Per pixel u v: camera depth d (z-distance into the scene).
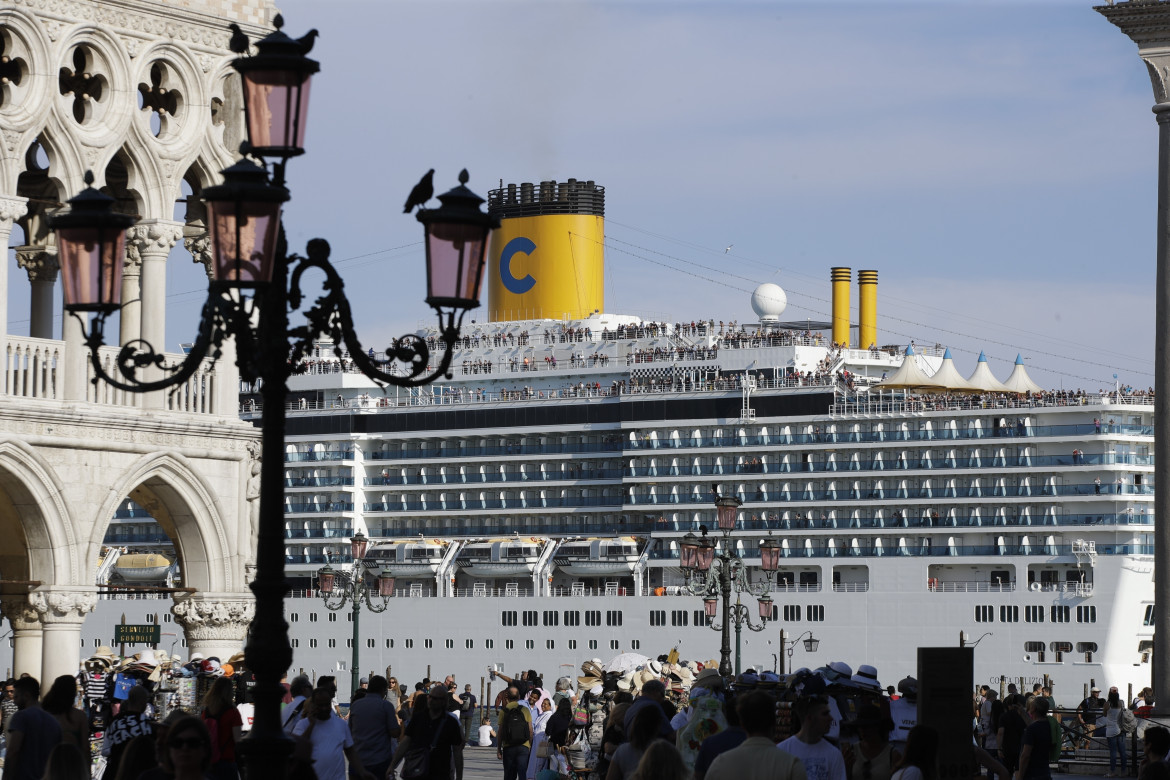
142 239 95.62
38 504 91.31
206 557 100.56
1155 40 106.69
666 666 131.62
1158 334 106.56
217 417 100.88
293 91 44.69
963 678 61.06
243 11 100.31
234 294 96.56
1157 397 106.69
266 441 44.16
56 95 90.62
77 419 92.81
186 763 42.41
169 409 98.31
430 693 73.81
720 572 138.88
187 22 97.25
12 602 97.06
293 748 43.47
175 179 96.94
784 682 82.00
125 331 98.38
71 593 93.00
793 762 45.00
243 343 44.22
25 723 58.22
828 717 50.25
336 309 45.88
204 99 98.50
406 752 73.06
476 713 177.00
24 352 92.19
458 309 46.09
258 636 43.50
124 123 93.94
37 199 92.81
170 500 99.81
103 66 93.75
